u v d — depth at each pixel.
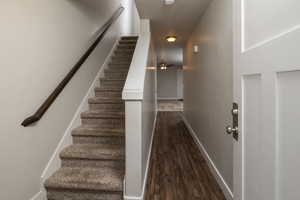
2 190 1.25
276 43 0.70
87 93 2.75
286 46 0.65
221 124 2.01
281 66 0.67
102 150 1.98
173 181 2.16
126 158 1.65
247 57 0.94
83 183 1.67
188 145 3.46
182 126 5.01
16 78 1.37
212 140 2.39
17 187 1.38
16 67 1.37
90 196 1.71
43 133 1.71
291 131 0.64
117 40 4.45
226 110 1.85
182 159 2.80
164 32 3.82
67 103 2.17
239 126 1.03
